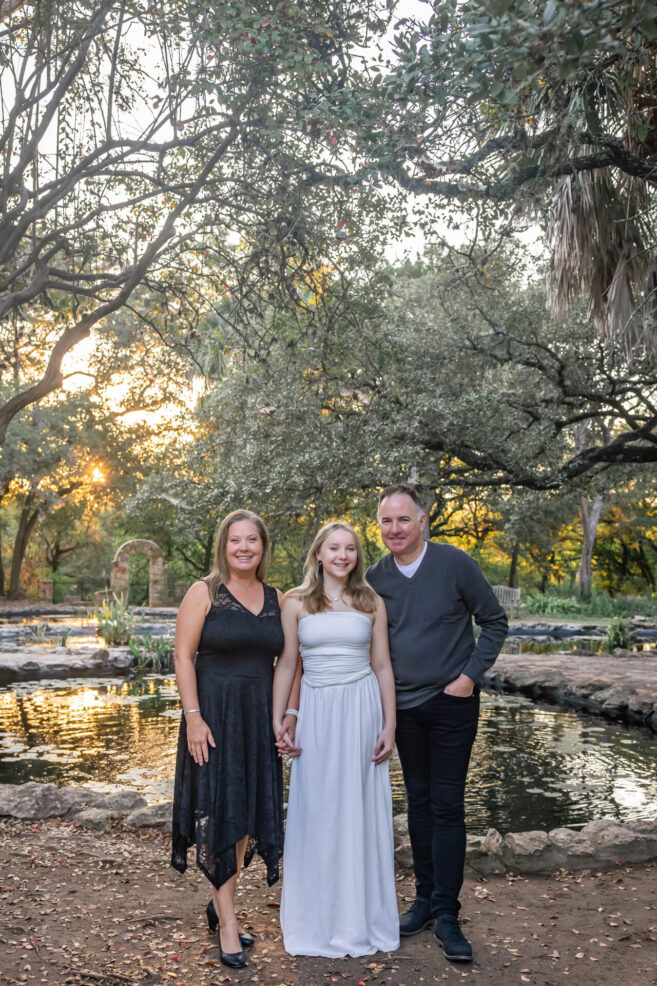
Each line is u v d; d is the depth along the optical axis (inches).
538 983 105.8
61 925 121.0
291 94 211.5
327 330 281.9
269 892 141.3
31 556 1472.7
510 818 213.9
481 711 387.2
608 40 90.0
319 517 485.7
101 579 1437.0
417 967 111.0
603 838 159.9
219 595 117.4
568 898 137.0
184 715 115.8
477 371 497.7
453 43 149.2
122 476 1178.6
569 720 364.2
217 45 200.2
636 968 109.8
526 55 101.6
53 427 1126.4
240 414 583.8
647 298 287.0
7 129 221.8
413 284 584.7
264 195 240.5
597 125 236.8
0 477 1091.9
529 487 468.1
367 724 119.8
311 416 448.1
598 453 458.0
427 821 127.0
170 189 236.5
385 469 422.6
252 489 470.0
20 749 289.6
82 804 197.0
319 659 121.0
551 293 318.0
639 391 474.3
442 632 123.0
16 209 225.0
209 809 112.2
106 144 227.3
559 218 299.3
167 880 144.2
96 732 320.2
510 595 1043.9
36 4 222.1
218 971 108.5
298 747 120.8
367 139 196.2
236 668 116.3
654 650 599.5
